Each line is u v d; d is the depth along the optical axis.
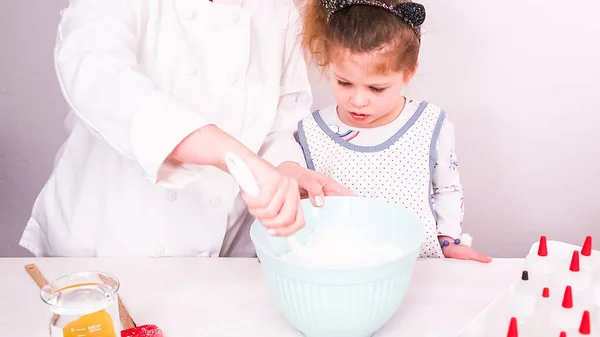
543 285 0.86
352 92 1.16
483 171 1.84
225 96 1.14
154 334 0.81
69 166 1.19
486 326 0.77
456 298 0.93
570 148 1.79
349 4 1.15
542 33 1.69
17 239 2.00
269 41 1.22
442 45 1.73
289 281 0.77
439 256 1.27
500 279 0.99
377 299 0.77
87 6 1.00
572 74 1.72
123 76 0.86
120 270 1.03
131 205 1.14
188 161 0.81
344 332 0.80
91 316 0.72
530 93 1.75
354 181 1.30
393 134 1.29
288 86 1.28
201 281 0.99
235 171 0.73
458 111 1.79
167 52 1.11
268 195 0.74
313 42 1.20
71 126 1.26
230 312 0.90
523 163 1.82
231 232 1.24
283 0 1.26
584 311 0.75
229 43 1.14
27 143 1.93
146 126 0.79
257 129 1.18
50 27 1.82
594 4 1.65
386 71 1.11
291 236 0.87
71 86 0.89
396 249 0.88
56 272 1.02
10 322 0.87
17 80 1.87
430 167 1.28
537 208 1.86
